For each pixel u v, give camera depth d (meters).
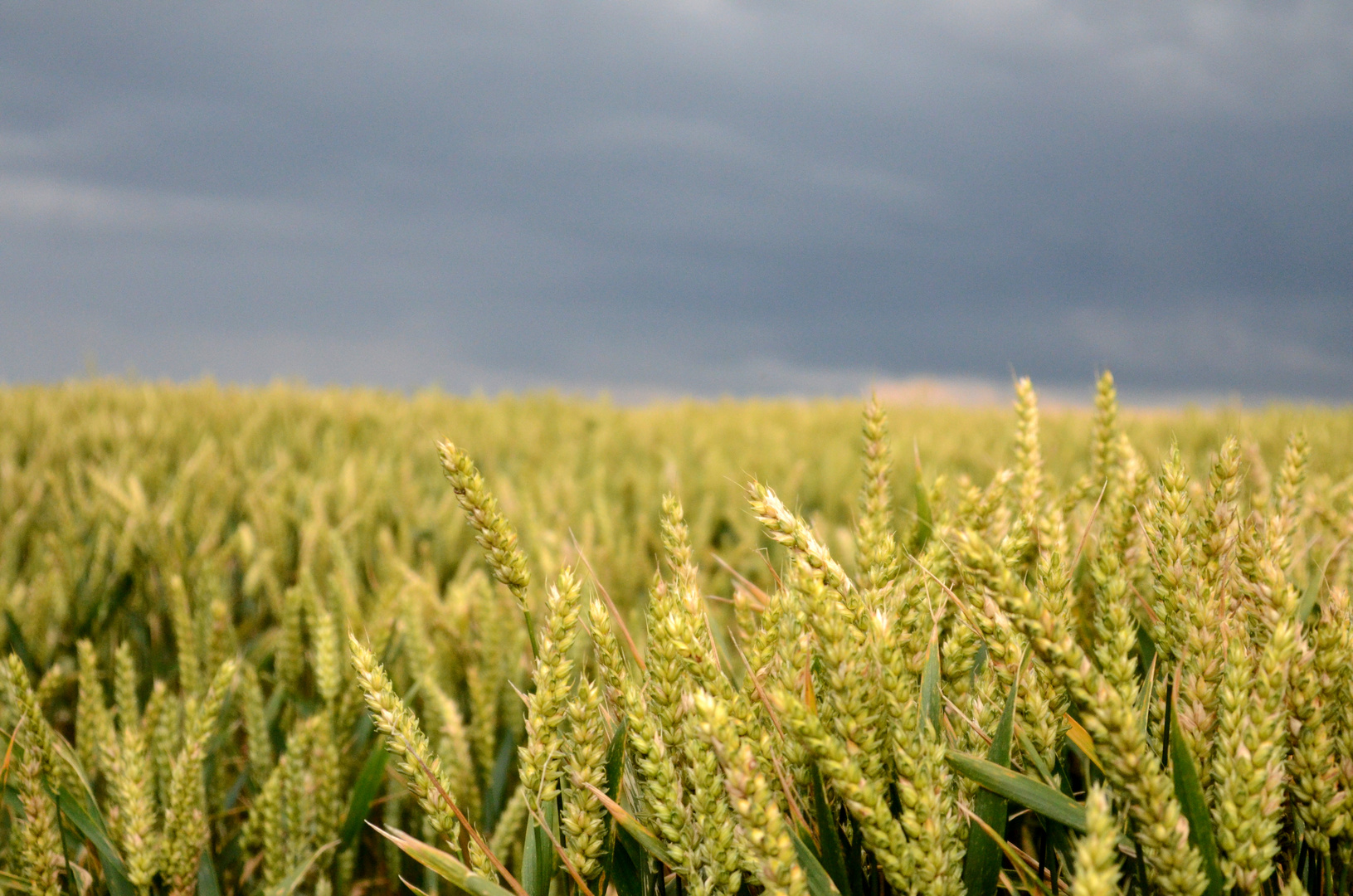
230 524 2.59
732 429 5.25
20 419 4.20
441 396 6.32
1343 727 0.74
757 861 0.69
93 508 2.41
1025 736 0.77
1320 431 3.93
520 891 0.77
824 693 0.78
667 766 0.74
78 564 1.94
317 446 4.19
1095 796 0.65
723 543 2.57
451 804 0.76
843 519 2.80
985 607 0.78
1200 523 0.79
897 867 0.70
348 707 1.23
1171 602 0.77
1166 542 0.77
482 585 1.38
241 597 2.11
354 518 2.20
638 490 2.99
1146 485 0.92
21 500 2.66
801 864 0.72
